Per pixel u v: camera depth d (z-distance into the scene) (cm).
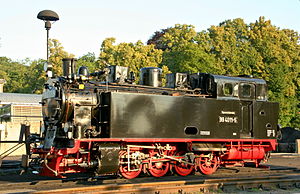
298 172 1244
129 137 998
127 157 1003
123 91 1066
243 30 4062
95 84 1045
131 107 1010
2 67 5712
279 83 3600
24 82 4753
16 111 2470
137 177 1075
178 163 1122
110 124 973
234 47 3694
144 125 1026
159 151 1070
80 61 4162
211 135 1141
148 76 1156
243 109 1246
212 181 965
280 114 3553
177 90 1159
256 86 1282
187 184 933
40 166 1022
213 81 1190
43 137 1058
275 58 3812
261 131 1266
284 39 4247
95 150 963
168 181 936
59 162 925
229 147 1196
